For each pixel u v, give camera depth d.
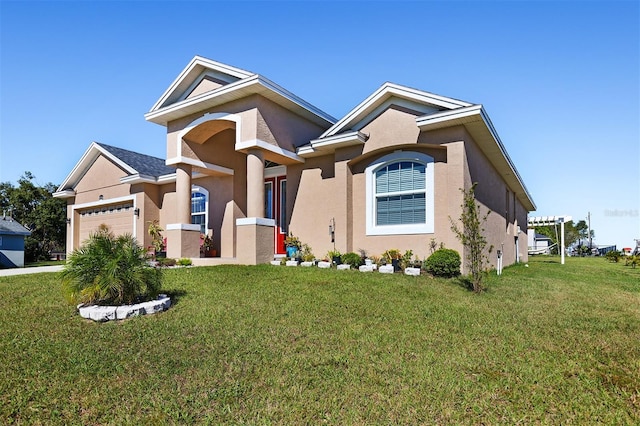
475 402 4.20
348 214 13.06
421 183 12.24
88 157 21.22
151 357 5.27
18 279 10.23
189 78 14.48
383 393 4.38
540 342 6.08
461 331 6.49
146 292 7.43
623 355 5.61
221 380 4.67
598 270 18.80
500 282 11.38
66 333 6.07
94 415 3.93
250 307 7.54
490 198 14.86
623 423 3.82
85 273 6.98
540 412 4.01
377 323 6.79
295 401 4.20
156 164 21.67
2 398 4.19
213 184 16.81
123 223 19.81
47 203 34.81
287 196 14.88
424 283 9.85
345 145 13.02
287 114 14.16
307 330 6.36
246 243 12.70
